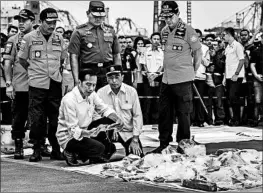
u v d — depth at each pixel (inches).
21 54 267.9
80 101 247.3
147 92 416.8
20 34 283.3
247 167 214.4
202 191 190.2
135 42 428.8
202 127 411.2
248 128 401.1
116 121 255.6
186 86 269.9
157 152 274.1
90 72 245.4
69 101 245.1
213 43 441.7
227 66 416.8
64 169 239.1
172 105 277.0
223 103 438.0
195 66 274.5
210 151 281.1
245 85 435.8
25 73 279.4
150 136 349.1
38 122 265.0
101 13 273.3
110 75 261.3
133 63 420.5
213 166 215.5
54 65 268.7
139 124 263.7
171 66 270.5
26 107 281.1
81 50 278.2
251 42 461.1
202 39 449.1
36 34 267.7
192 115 419.8
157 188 195.5
